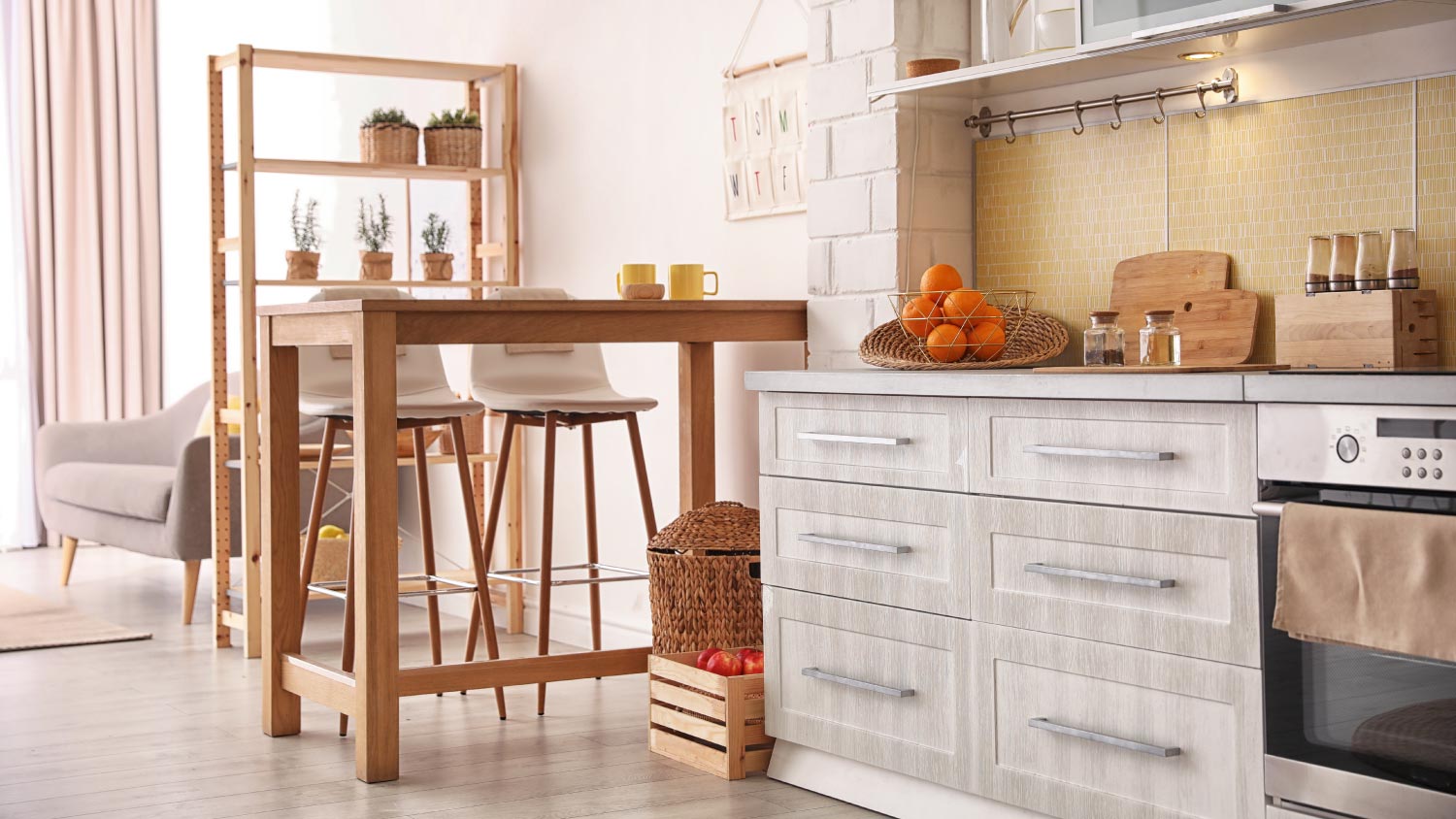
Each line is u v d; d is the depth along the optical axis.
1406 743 2.05
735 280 4.16
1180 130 3.06
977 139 3.51
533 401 3.80
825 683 3.04
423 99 5.65
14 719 3.79
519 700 3.97
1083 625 2.52
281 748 3.48
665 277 4.43
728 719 3.18
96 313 7.71
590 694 4.04
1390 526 2.03
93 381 7.73
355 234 6.12
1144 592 2.42
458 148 5.07
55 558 7.21
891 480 2.89
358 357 3.18
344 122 6.19
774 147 3.97
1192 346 3.02
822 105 3.62
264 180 6.89
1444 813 2.01
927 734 2.82
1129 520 2.44
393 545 3.20
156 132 7.94
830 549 3.03
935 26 3.46
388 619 3.19
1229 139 2.98
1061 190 3.31
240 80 4.71
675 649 3.54
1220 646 2.30
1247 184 2.95
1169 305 3.06
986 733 2.70
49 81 7.64
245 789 3.12
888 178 3.42
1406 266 2.61
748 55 4.07
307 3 6.46
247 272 4.71
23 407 7.59
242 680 4.29
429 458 5.02
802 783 3.11
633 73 4.54
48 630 5.10
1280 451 2.21
